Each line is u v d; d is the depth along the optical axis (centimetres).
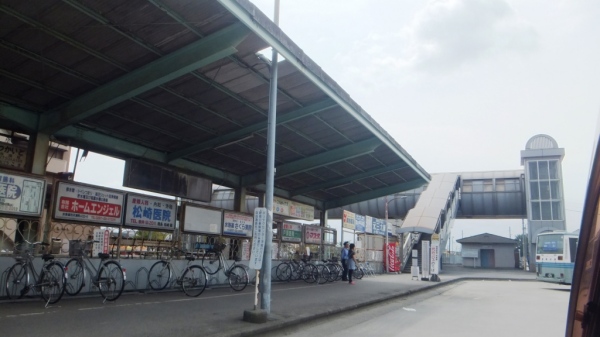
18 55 866
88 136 1212
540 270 2262
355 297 1305
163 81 928
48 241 1010
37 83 965
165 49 891
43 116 1080
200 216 1391
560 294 1858
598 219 182
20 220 962
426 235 3397
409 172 1922
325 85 1082
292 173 1636
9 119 1031
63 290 895
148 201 1230
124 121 1183
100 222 1102
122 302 965
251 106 1177
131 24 805
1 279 891
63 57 886
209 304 1003
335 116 1297
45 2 729
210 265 1398
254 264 847
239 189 1745
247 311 820
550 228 3597
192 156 1488
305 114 1213
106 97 980
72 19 777
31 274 918
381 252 2992
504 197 3800
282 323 834
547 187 3647
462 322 1018
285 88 1104
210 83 1034
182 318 812
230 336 702
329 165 1708
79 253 972
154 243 1300
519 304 1436
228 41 847
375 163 1758
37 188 974
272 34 857
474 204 3897
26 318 730
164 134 1293
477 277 3005
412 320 1030
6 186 920
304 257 1873
